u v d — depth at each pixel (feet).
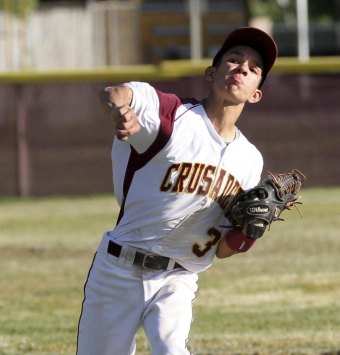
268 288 93.20
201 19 298.35
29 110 163.94
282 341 71.56
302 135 165.78
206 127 42.52
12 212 148.05
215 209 43.83
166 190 42.55
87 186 165.78
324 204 147.54
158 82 162.40
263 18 414.41
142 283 43.75
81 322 44.96
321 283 95.14
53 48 265.13
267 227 46.83
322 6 415.44
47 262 107.65
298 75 164.76
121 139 38.37
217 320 79.61
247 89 42.96
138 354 67.82
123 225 43.98
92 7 274.36
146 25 296.92
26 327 77.77
